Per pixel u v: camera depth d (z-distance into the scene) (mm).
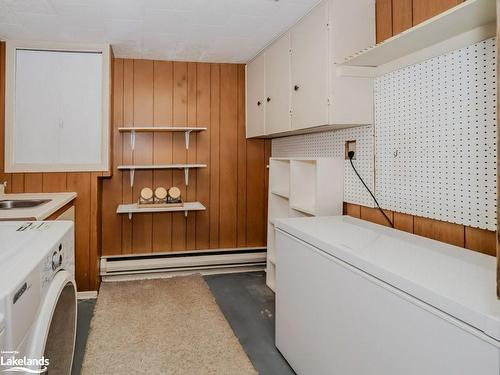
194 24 2682
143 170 3619
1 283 938
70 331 1573
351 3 2178
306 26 2459
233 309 2824
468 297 1012
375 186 2242
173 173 3697
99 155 3246
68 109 3203
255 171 3918
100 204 3457
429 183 1834
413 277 1177
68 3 2336
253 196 3922
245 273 3688
